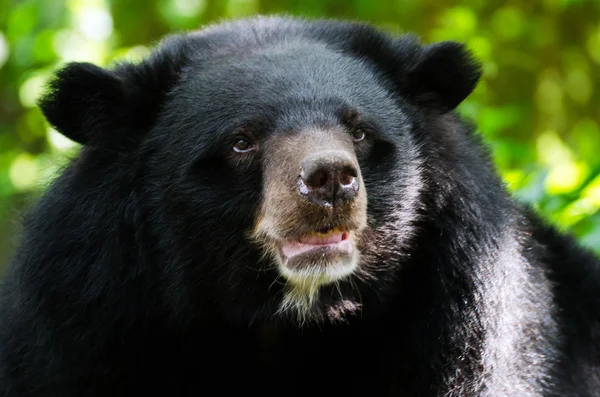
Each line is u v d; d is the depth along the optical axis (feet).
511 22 78.28
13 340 33.22
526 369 32.50
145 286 31.19
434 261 31.71
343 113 29.40
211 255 30.42
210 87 30.63
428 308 31.91
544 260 36.32
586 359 37.40
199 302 31.17
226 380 33.47
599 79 81.25
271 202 28.53
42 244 31.42
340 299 30.60
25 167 74.38
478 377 31.53
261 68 30.48
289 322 32.07
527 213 37.55
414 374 32.35
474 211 31.48
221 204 29.91
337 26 34.06
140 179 30.99
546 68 79.56
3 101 82.53
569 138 79.61
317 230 27.94
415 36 34.27
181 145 30.37
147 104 31.48
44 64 69.97
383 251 30.58
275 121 29.27
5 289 34.94
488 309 31.40
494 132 57.77
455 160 31.68
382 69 32.58
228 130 29.55
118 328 31.32
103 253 30.81
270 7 74.79
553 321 34.40
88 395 31.83
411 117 31.78
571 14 79.71
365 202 28.35
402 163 30.55
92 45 66.59
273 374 33.96
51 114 31.55
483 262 31.37
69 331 31.24
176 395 32.91
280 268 29.63
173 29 70.69
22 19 68.90
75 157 32.19
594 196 44.73
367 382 33.68
